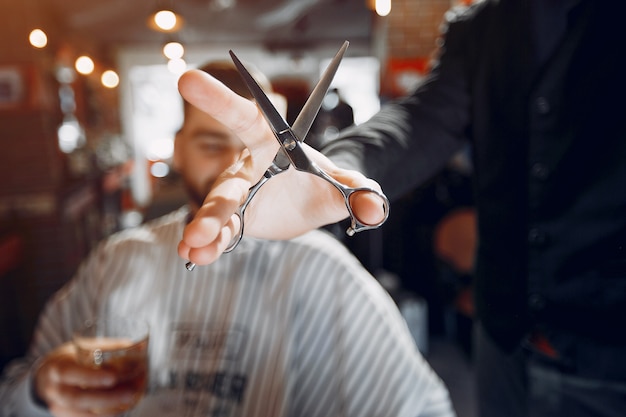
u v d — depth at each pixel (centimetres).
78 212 484
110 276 99
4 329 378
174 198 280
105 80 620
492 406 90
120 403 71
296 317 93
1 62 403
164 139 816
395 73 394
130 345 73
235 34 682
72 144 536
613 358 68
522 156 75
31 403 74
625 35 64
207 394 90
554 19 69
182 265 98
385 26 404
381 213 38
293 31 664
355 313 93
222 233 35
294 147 40
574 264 70
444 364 306
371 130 69
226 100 37
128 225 631
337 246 102
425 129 77
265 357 92
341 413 89
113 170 648
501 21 78
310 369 93
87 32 651
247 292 95
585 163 68
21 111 408
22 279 410
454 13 91
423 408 90
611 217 67
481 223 83
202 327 94
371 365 90
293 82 285
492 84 78
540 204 73
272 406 90
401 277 356
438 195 350
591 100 67
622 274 67
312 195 42
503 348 79
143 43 735
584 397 73
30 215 414
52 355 76
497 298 80
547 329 74
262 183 41
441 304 346
